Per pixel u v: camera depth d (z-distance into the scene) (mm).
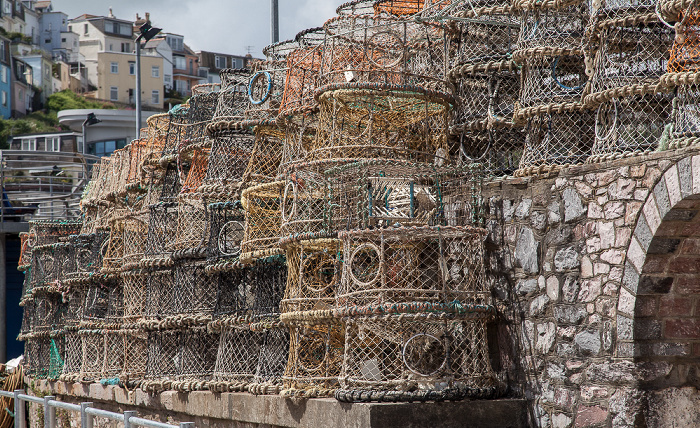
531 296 9852
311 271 11047
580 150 9992
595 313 8898
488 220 10484
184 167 14938
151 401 14070
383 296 9547
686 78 7898
